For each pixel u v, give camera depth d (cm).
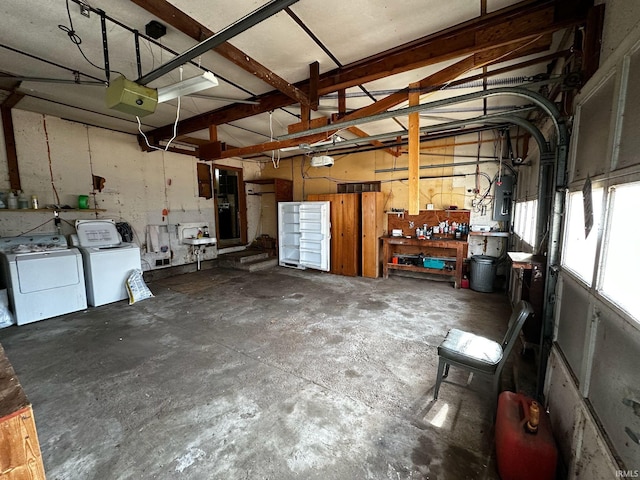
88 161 458
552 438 135
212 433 173
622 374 97
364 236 561
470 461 154
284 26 199
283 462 153
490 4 178
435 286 496
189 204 613
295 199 732
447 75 231
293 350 274
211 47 169
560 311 179
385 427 178
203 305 402
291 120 428
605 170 123
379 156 598
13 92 327
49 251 364
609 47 135
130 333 314
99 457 157
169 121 436
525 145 399
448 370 229
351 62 250
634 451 86
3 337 305
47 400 204
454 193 517
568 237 176
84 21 199
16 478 75
